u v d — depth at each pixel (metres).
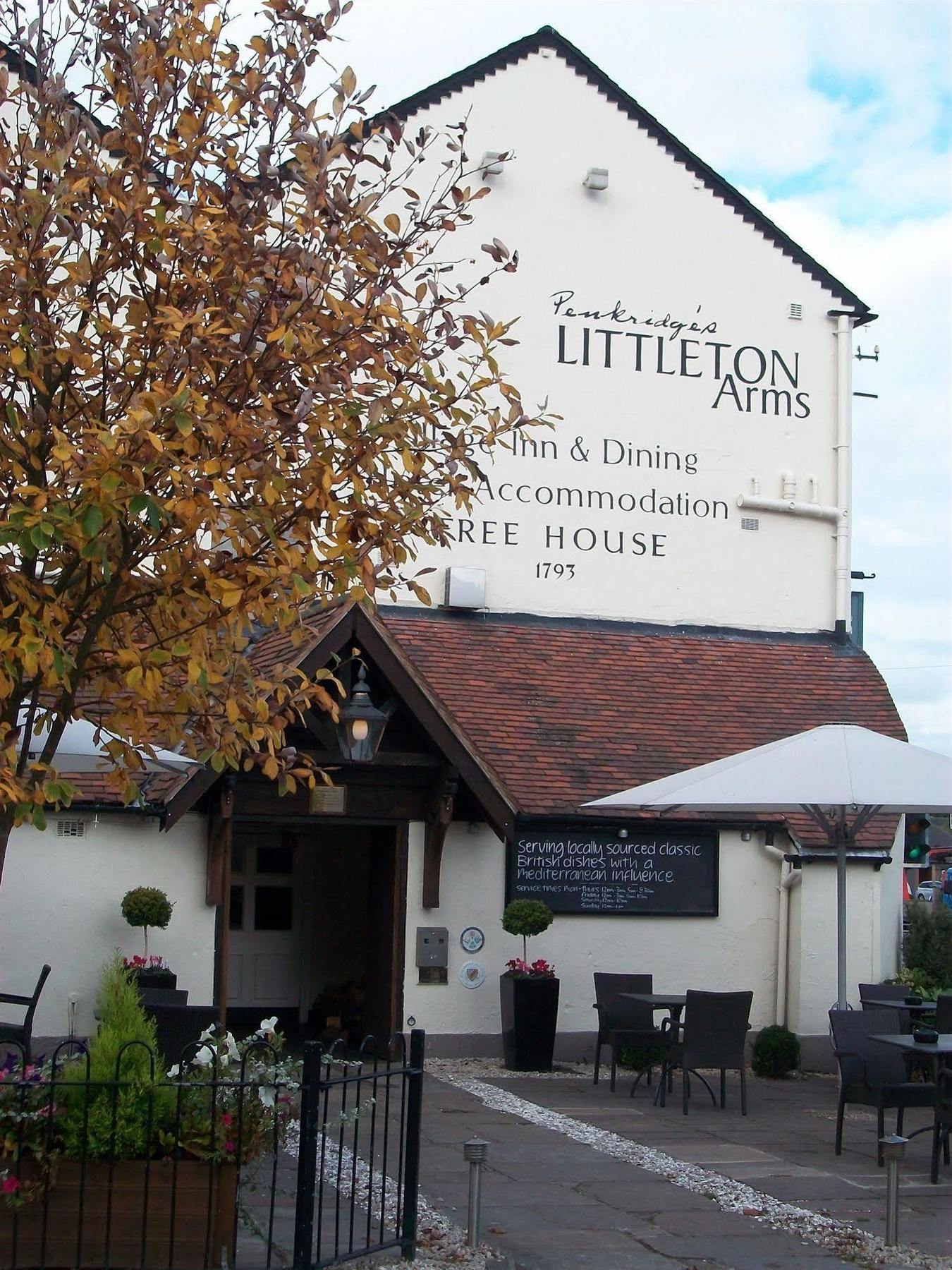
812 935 15.74
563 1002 14.84
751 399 18.83
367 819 14.15
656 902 15.30
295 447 7.90
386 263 8.34
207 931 13.36
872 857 15.99
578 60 18.33
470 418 8.08
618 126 18.48
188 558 7.61
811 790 11.52
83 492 7.11
